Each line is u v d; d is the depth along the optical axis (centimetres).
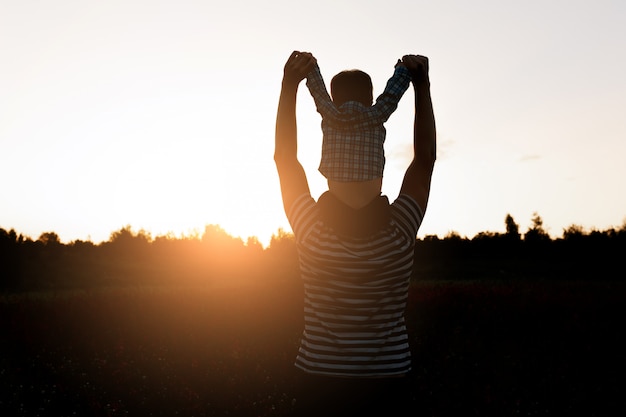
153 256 9981
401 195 151
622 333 1216
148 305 1661
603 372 862
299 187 148
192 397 734
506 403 691
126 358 1020
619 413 661
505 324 1375
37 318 1476
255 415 671
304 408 138
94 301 1753
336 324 138
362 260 139
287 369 898
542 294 1855
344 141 141
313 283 142
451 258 7994
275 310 1498
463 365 930
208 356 1026
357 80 152
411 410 142
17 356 1073
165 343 1166
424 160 152
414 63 149
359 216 140
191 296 1881
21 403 734
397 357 140
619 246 7388
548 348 1079
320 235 141
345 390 136
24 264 6438
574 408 682
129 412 695
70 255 8300
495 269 6034
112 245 10644
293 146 151
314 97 146
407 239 144
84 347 1155
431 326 1348
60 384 831
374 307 139
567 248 8225
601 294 1964
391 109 142
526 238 9038
